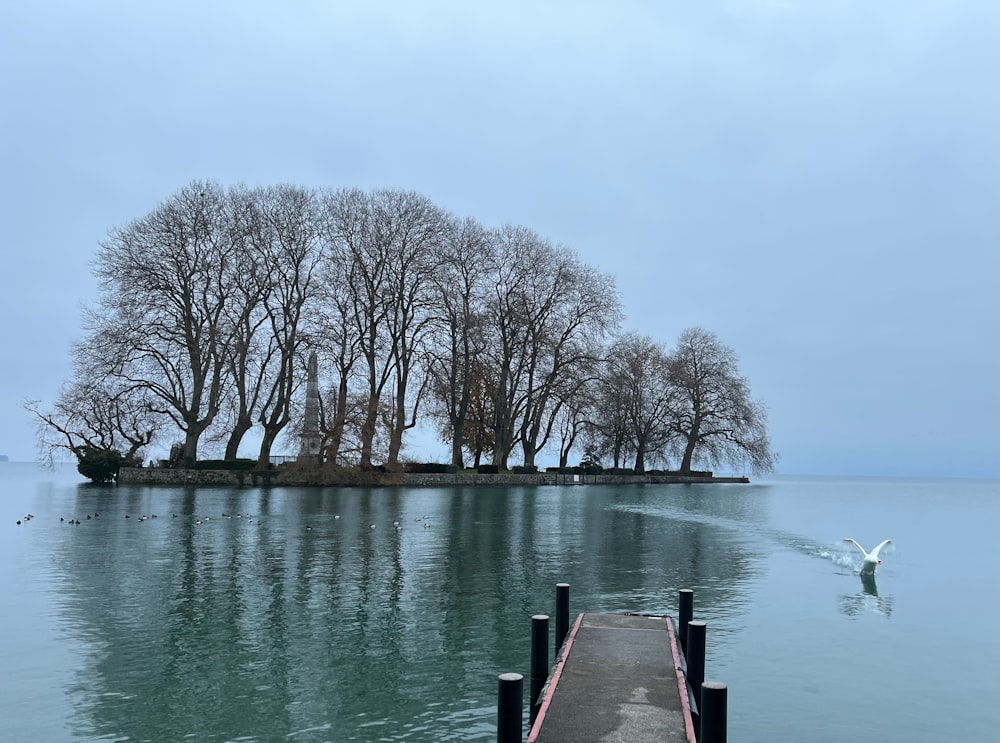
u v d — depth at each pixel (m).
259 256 54.66
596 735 7.96
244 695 10.82
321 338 56.47
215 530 28.67
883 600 18.56
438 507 41.97
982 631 15.37
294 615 15.39
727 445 83.25
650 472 89.50
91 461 57.78
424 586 18.55
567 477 75.62
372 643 13.48
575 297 67.06
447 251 60.28
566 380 67.81
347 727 9.73
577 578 20.19
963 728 10.13
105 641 13.32
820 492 90.69
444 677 11.70
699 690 9.83
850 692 11.48
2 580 18.50
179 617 15.05
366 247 56.69
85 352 53.16
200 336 55.12
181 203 53.41
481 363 65.75
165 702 10.52
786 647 13.96
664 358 83.69
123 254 52.22
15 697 10.63
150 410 55.84
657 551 26.31
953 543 32.22
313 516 34.47
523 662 12.48
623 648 10.91
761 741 9.62
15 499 44.69
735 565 23.66
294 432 58.34
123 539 25.97
